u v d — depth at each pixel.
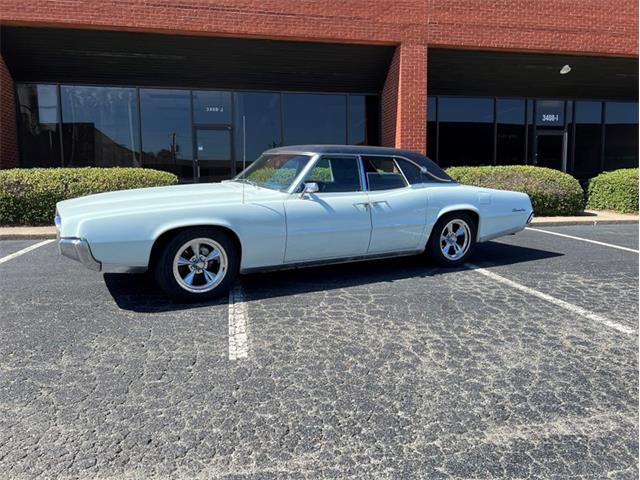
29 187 9.42
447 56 13.30
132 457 2.49
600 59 13.97
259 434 2.69
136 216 4.49
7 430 2.71
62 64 12.12
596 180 12.84
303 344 3.85
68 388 3.16
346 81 13.57
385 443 2.63
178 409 2.93
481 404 3.01
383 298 5.00
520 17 12.96
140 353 3.67
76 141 12.88
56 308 4.64
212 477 2.36
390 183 5.86
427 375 3.36
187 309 4.63
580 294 5.19
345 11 12.10
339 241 5.41
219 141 13.52
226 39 12.00
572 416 2.89
